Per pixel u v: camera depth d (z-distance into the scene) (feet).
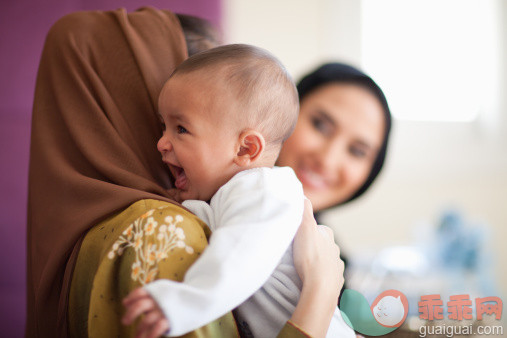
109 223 2.12
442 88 9.52
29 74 7.25
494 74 9.46
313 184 5.03
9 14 7.22
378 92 4.99
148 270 1.89
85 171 2.45
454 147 9.30
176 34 2.83
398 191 9.00
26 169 7.20
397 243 8.83
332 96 4.95
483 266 7.97
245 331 2.23
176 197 2.53
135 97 2.61
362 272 7.08
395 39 9.48
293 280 2.27
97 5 7.50
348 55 9.18
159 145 2.43
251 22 8.80
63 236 2.20
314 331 2.01
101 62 2.64
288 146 5.00
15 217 7.13
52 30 2.77
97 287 1.95
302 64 9.01
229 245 1.86
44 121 2.58
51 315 2.33
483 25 9.55
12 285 7.06
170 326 1.65
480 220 8.97
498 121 9.41
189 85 2.34
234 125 2.35
